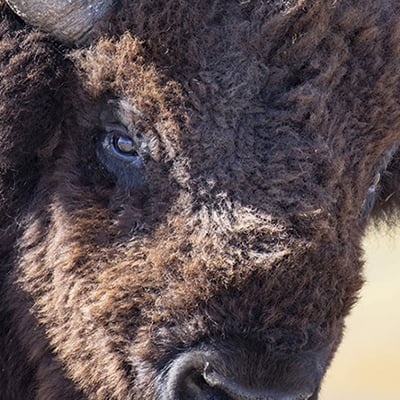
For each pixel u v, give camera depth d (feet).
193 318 57.00
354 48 60.49
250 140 57.47
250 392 54.85
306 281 56.65
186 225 57.88
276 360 55.57
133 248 59.62
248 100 58.03
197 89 58.54
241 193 56.95
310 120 57.67
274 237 56.18
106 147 61.57
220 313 56.39
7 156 63.26
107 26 60.54
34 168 64.18
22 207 64.75
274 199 56.65
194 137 58.29
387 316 219.00
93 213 61.26
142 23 59.62
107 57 60.54
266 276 55.88
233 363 55.42
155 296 58.44
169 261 58.08
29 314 64.90
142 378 58.80
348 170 59.88
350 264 59.67
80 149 62.54
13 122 62.49
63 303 62.28
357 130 60.34
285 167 56.90
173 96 59.00
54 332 63.46
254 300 56.08
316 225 56.59
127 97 60.13
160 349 58.13
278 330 56.24
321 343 57.67
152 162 59.72
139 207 60.03
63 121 63.05
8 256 65.51
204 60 58.70
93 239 61.11
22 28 62.28
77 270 61.41
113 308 59.77
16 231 65.00
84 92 61.72
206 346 56.39
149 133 59.62
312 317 57.21
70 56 61.77
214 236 56.85
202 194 57.72
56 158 63.52
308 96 57.57
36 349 65.05
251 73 58.29
